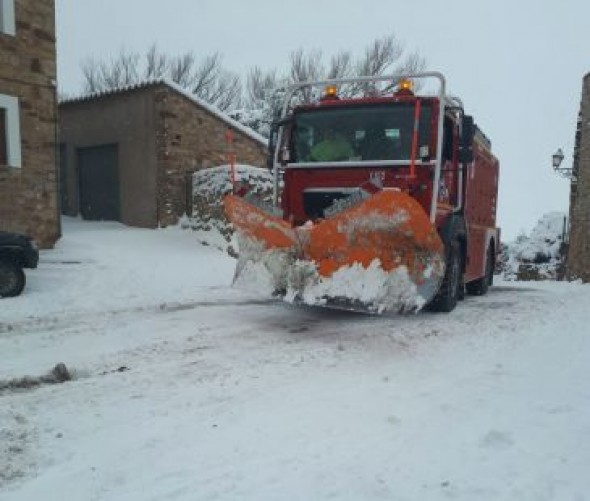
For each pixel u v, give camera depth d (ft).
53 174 42.42
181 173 51.08
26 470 10.30
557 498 9.27
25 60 40.37
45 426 12.14
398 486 9.65
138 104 51.96
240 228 23.73
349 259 21.11
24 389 14.67
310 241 21.57
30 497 9.41
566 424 12.16
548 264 87.20
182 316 24.03
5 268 28.35
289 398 13.74
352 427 12.01
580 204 67.10
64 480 9.95
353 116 24.90
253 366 16.46
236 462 10.52
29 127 40.73
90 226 52.70
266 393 14.10
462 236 27.84
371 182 20.01
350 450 10.96
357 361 17.08
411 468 10.27
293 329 21.61
